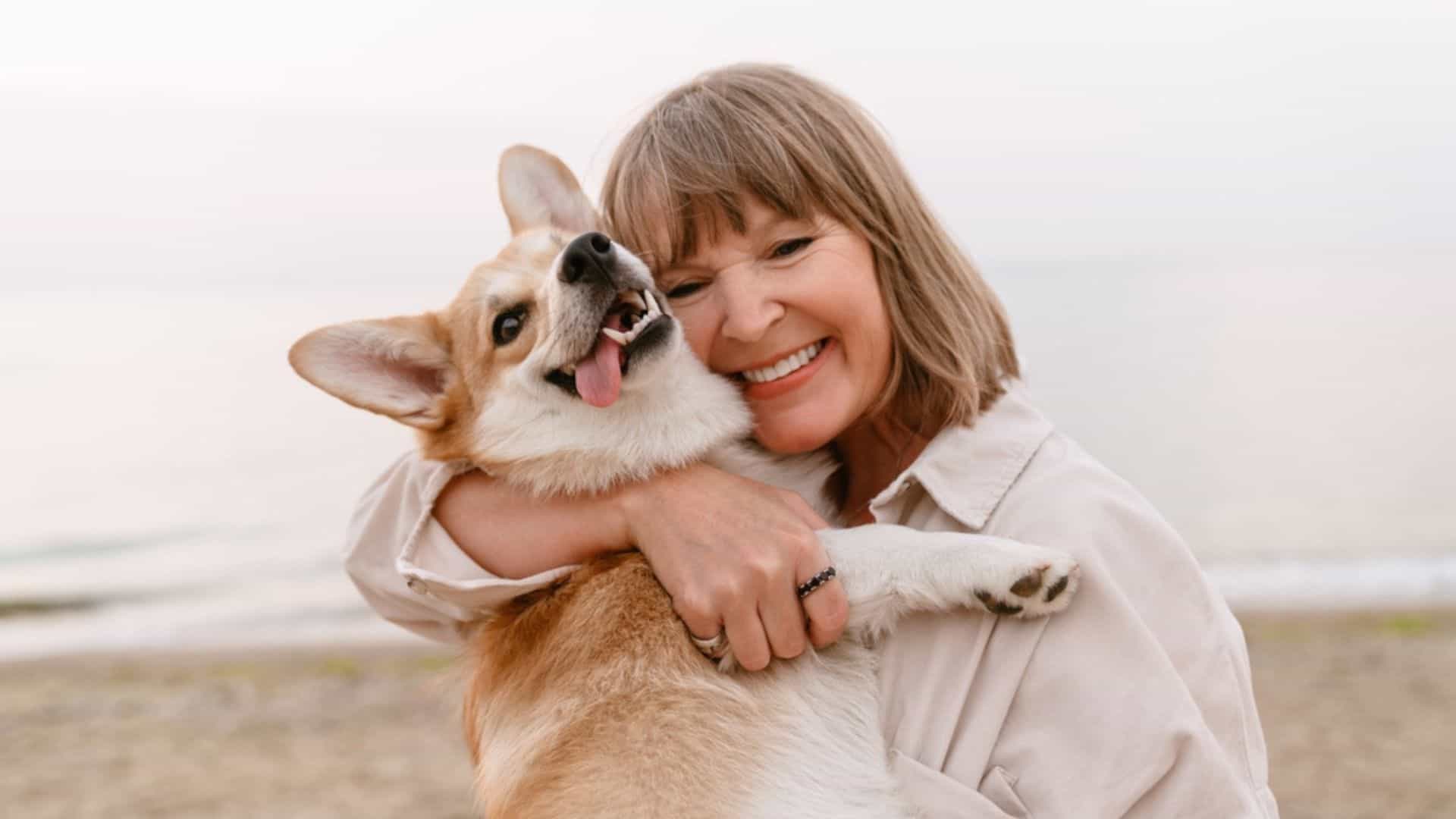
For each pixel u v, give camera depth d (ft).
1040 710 6.46
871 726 7.34
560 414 8.66
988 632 6.77
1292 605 36.04
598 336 8.42
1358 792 20.97
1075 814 6.14
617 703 7.77
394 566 9.21
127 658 34.86
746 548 7.36
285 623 38.32
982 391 7.70
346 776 23.35
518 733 8.03
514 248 10.09
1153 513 6.92
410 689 30.22
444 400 9.41
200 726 27.55
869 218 7.50
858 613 7.34
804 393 7.73
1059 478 7.04
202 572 43.73
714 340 8.05
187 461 58.70
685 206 7.66
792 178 7.38
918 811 6.59
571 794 7.59
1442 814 19.77
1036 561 6.47
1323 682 28.32
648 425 8.54
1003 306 8.28
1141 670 6.30
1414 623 33.63
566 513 8.29
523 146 10.79
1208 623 6.67
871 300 7.54
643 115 8.29
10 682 32.37
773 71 7.95
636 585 8.11
